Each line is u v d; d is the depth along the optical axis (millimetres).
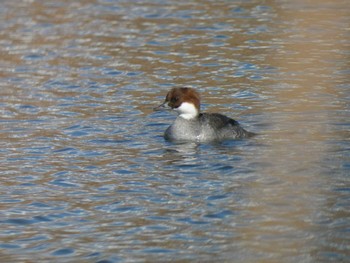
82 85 22203
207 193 14391
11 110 20156
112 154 16797
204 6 30109
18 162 16469
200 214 13508
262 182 14789
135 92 21469
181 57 24391
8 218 13727
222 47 25219
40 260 12180
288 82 21750
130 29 27516
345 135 17375
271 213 13391
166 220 13344
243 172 15367
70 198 14531
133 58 24484
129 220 13461
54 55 25047
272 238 12469
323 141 17000
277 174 15156
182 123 17578
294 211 13422
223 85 21703
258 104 20031
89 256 12219
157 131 18328
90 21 28594
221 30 26984
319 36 26000
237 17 28484
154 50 25188
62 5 30875
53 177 15594
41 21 28703
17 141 17812
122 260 12031
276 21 27875
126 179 15320
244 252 12055
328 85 21359
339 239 12328
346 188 14297
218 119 17625
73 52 25297
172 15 29016
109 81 22469
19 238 12984
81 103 20656
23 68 23875
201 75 22656
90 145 17422
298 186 14492
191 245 12398
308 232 12609
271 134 17672
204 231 12859
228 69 23094
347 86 21234
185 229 12977
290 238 12438
